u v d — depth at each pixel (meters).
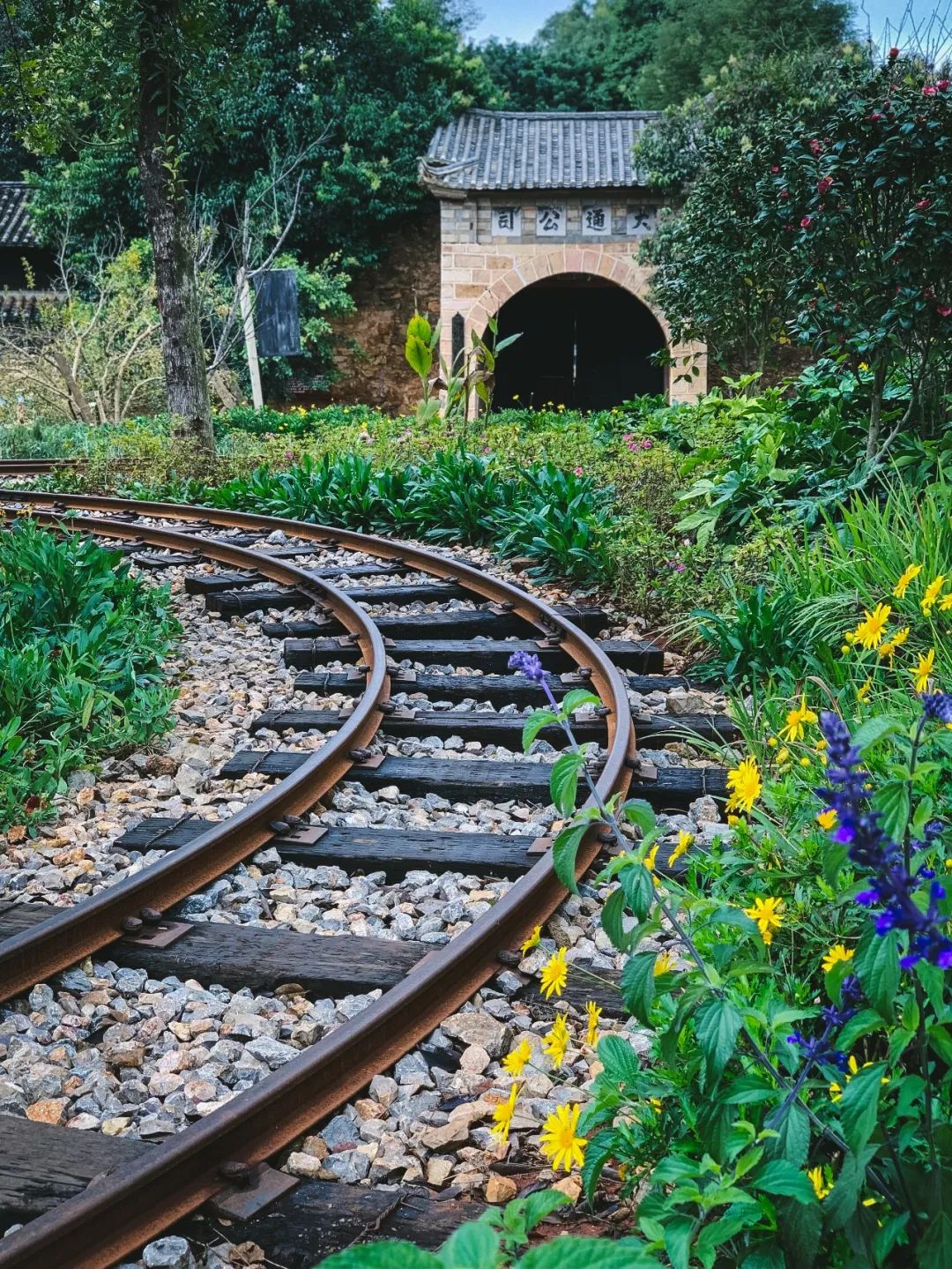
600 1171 2.20
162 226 15.11
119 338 24.03
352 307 30.03
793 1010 1.78
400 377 31.55
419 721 5.10
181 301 15.19
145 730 5.05
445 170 25.84
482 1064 2.74
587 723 4.98
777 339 15.05
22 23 16.08
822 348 7.65
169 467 13.89
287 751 4.90
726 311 14.75
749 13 32.25
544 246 25.88
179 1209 2.20
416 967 2.97
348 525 10.42
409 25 31.41
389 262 31.47
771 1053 1.93
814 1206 1.66
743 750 4.73
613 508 9.02
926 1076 1.67
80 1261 2.06
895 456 7.48
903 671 4.42
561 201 25.73
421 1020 2.86
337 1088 2.60
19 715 4.97
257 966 3.15
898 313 6.92
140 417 20.30
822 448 8.09
